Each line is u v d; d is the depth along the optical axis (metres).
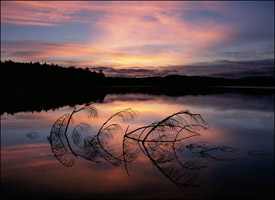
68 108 28.23
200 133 14.73
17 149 10.64
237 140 13.02
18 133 13.79
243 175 8.19
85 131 14.65
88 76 133.25
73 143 11.76
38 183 7.34
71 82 108.44
